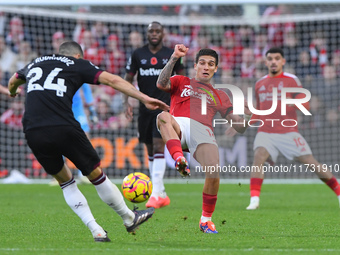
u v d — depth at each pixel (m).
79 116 38.00
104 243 17.53
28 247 16.70
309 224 23.17
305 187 46.19
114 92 53.69
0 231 20.62
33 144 17.05
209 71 20.67
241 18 57.38
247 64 60.47
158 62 31.02
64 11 59.97
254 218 25.31
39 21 58.88
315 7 62.75
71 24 60.19
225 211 28.42
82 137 17.11
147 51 31.27
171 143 18.91
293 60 60.81
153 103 16.78
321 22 60.78
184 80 20.84
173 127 19.75
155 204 29.56
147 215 18.47
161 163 30.17
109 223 23.11
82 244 17.31
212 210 20.47
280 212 27.98
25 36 58.28
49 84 17.12
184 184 48.75
